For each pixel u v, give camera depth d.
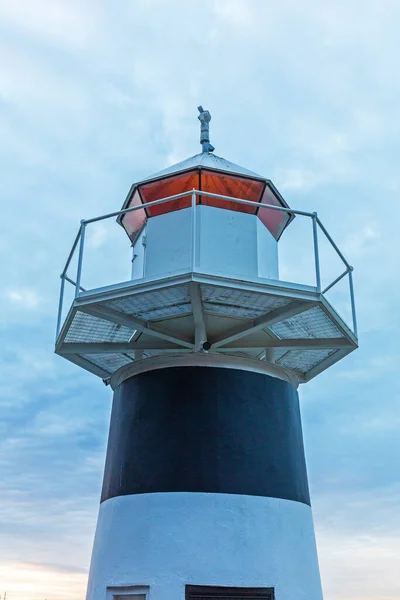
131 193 12.54
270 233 12.77
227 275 9.66
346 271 12.33
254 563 10.11
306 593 10.53
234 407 11.17
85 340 12.49
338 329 11.54
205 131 13.95
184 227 11.62
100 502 11.98
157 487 10.58
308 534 11.23
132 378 11.90
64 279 12.24
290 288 10.04
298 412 12.52
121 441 11.52
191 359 11.42
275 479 10.99
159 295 9.99
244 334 11.43
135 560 10.20
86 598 11.12
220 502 10.35
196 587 9.78
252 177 12.16
